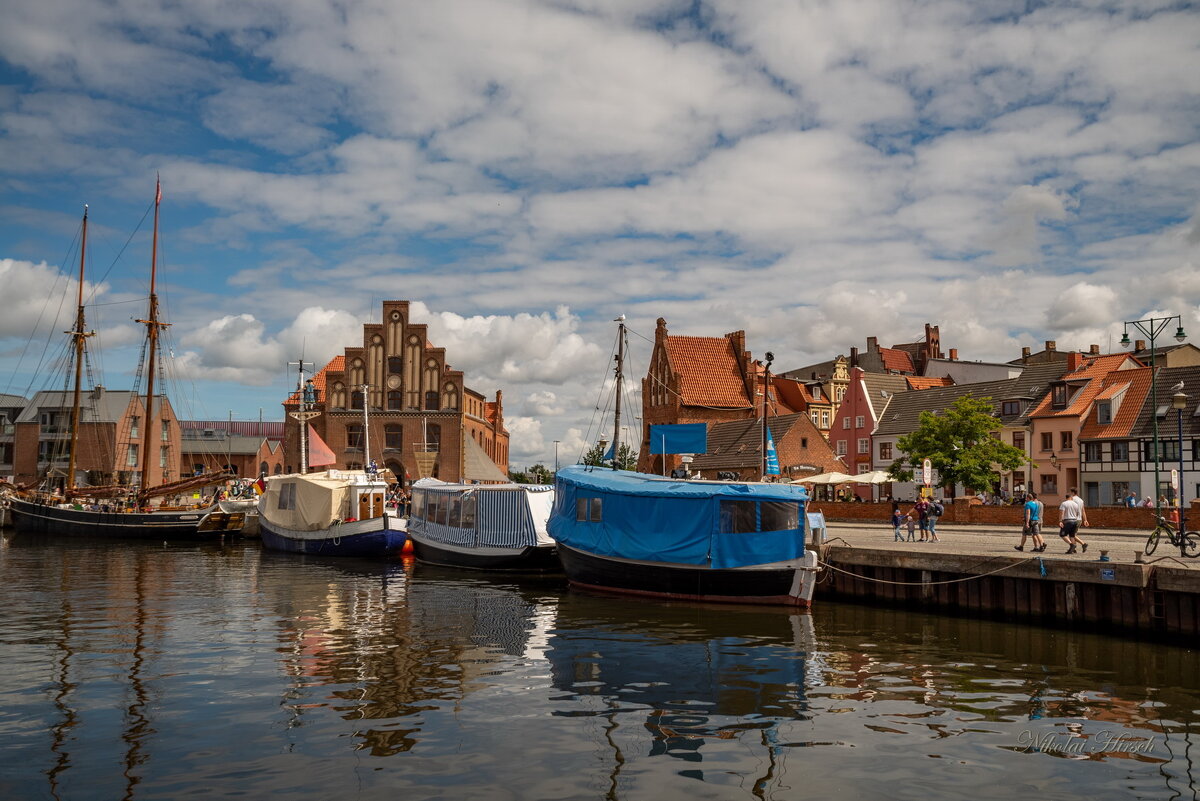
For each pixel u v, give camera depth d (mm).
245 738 13578
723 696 16562
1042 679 18250
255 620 25219
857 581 31031
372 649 20781
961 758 13055
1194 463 59000
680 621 25547
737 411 98812
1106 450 64000
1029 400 73625
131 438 96500
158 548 54531
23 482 93500
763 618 26359
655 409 102875
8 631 23109
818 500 65125
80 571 39750
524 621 25328
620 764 12555
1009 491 71125
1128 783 12117
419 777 11930
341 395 90562
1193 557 25953
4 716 14703
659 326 102938
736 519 29391
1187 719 15227
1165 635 22609
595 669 18781
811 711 15547
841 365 104688
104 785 11539
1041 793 11719
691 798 11312
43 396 95688
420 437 90500
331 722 14477
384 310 91438
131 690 16547
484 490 40188
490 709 15383
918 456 59469
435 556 42656
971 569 26906
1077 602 24516
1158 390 62438
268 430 146000
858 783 11953
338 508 48906
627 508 31359
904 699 16500
